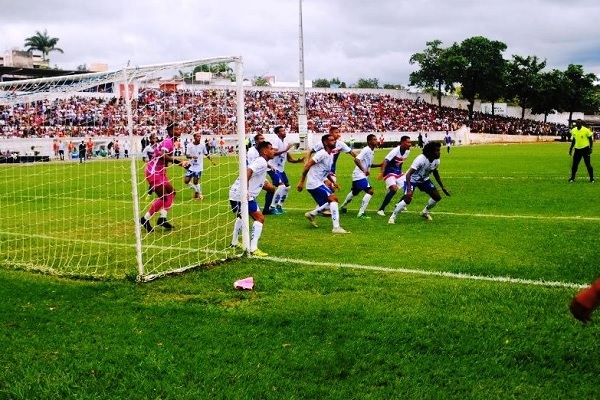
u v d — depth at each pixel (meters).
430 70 77.94
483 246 8.30
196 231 10.53
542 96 83.00
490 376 4.06
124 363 4.38
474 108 84.94
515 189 16.08
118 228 11.07
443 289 6.02
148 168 10.37
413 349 4.53
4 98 9.95
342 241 9.02
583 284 6.12
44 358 4.51
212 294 6.12
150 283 6.62
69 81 9.23
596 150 39.72
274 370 4.20
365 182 11.62
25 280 6.88
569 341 4.57
